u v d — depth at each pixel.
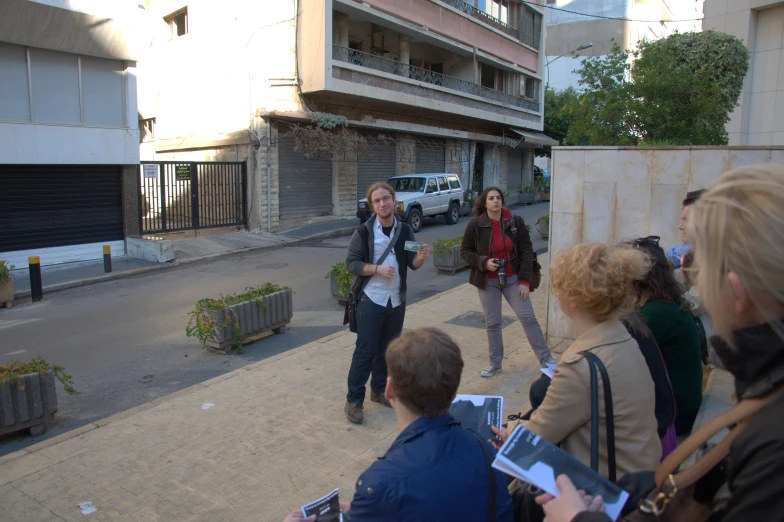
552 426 1.92
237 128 18.70
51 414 4.95
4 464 4.08
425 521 1.58
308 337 7.60
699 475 1.19
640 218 5.50
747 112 14.49
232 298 7.18
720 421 1.17
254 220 18.08
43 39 12.17
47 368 4.94
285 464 4.00
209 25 19.22
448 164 26.73
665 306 2.76
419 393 1.73
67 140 12.95
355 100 20.77
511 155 32.56
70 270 12.67
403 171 23.88
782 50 13.81
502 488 1.74
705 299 1.15
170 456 4.14
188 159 20.44
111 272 12.38
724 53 12.40
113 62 13.66
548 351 5.33
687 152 5.24
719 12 14.70
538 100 32.62
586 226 5.71
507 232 5.27
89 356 7.04
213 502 3.55
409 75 22.61
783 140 13.94
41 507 3.54
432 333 1.83
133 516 3.42
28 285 11.25
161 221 15.94
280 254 14.98
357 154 21.45
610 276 1.90
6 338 7.95
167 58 21.06
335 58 18.95
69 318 8.98
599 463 1.87
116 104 13.84
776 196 1.05
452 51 26.14
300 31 18.28
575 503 1.37
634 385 1.87
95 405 5.54
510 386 5.21
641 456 1.86
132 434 4.51
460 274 11.94
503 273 5.19
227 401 5.12
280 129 18.42
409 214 18.53
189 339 7.64
